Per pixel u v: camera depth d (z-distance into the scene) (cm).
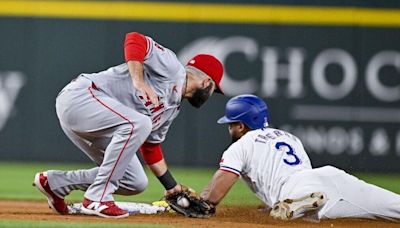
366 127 5100
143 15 5053
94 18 5050
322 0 5069
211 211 2320
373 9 5056
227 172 2277
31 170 4941
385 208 2253
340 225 2198
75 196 3753
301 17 5075
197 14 5069
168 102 2278
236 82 5088
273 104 5106
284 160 2295
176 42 5075
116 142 2211
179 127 5091
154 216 2347
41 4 5050
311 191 2236
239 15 5078
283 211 2205
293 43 5088
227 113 2423
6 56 5081
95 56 5056
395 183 4631
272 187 2286
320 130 5109
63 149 5112
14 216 2303
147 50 2194
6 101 5100
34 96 5084
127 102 2258
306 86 5100
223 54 5084
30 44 5069
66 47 5059
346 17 5069
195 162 5106
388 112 5081
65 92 2239
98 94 2236
